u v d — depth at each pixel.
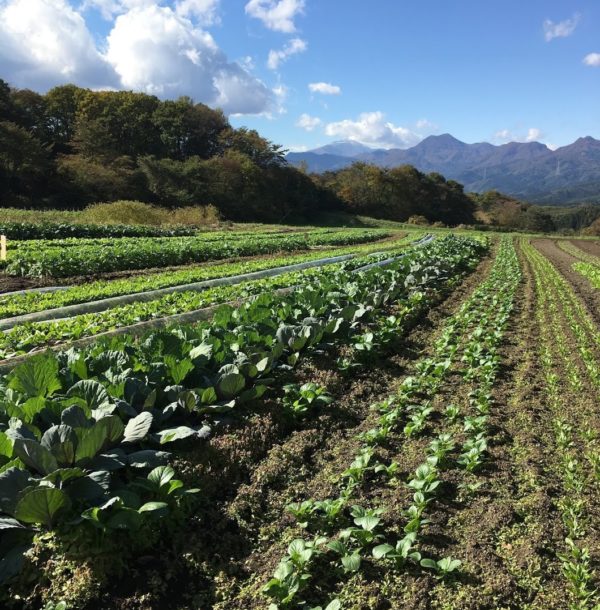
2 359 7.74
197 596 3.66
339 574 3.81
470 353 8.49
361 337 8.61
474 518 4.46
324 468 5.36
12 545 3.62
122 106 72.38
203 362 6.21
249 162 72.94
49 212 37.22
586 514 4.53
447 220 100.62
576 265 23.61
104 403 4.88
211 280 16.28
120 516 3.72
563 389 7.55
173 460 4.75
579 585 3.64
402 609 3.50
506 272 19.56
